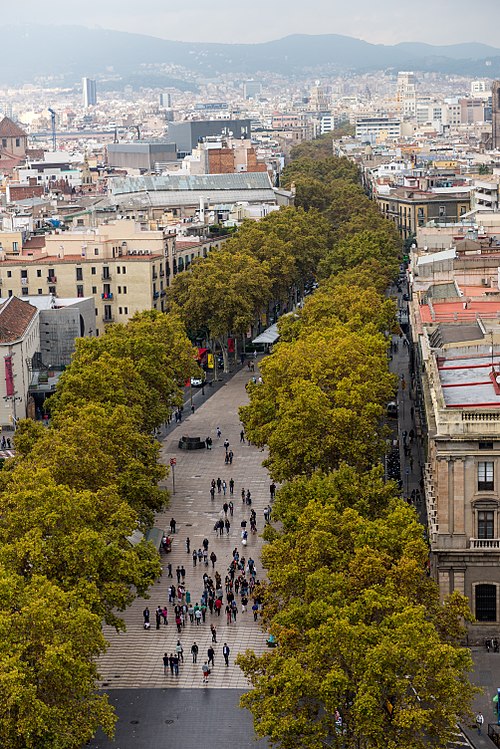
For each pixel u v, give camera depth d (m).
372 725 157.12
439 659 159.88
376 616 175.75
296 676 161.38
